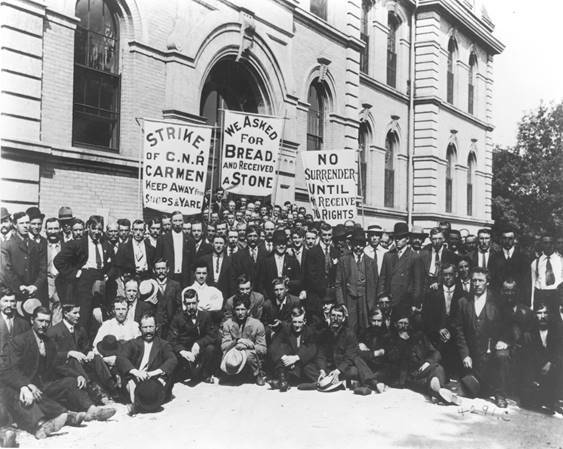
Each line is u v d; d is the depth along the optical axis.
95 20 11.37
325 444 5.84
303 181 17.39
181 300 8.49
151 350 7.27
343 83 19.50
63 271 8.16
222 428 6.27
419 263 9.52
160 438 5.93
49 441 5.80
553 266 8.53
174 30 12.56
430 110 25.23
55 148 10.11
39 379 6.62
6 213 8.09
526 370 7.42
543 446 5.93
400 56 25.06
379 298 8.49
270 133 12.28
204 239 9.95
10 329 6.48
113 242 9.16
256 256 10.13
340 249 10.83
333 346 8.27
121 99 11.80
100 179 11.12
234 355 8.07
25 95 9.70
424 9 25.45
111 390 7.15
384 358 8.27
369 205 21.69
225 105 15.86
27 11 9.70
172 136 10.55
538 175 32.69
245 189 12.16
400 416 6.83
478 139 30.50
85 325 8.22
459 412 7.05
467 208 29.80
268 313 8.89
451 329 7.96
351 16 19.66
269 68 15.66
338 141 19.14
